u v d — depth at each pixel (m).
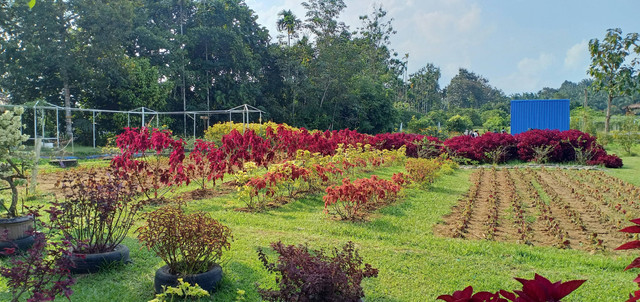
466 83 99.62
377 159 14.73
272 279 4.48
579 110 46.91
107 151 20.92
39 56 26.53
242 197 8.27
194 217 4.34
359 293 3.16
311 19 46.66
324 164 11.11
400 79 68.12
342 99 43.44
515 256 5.59
